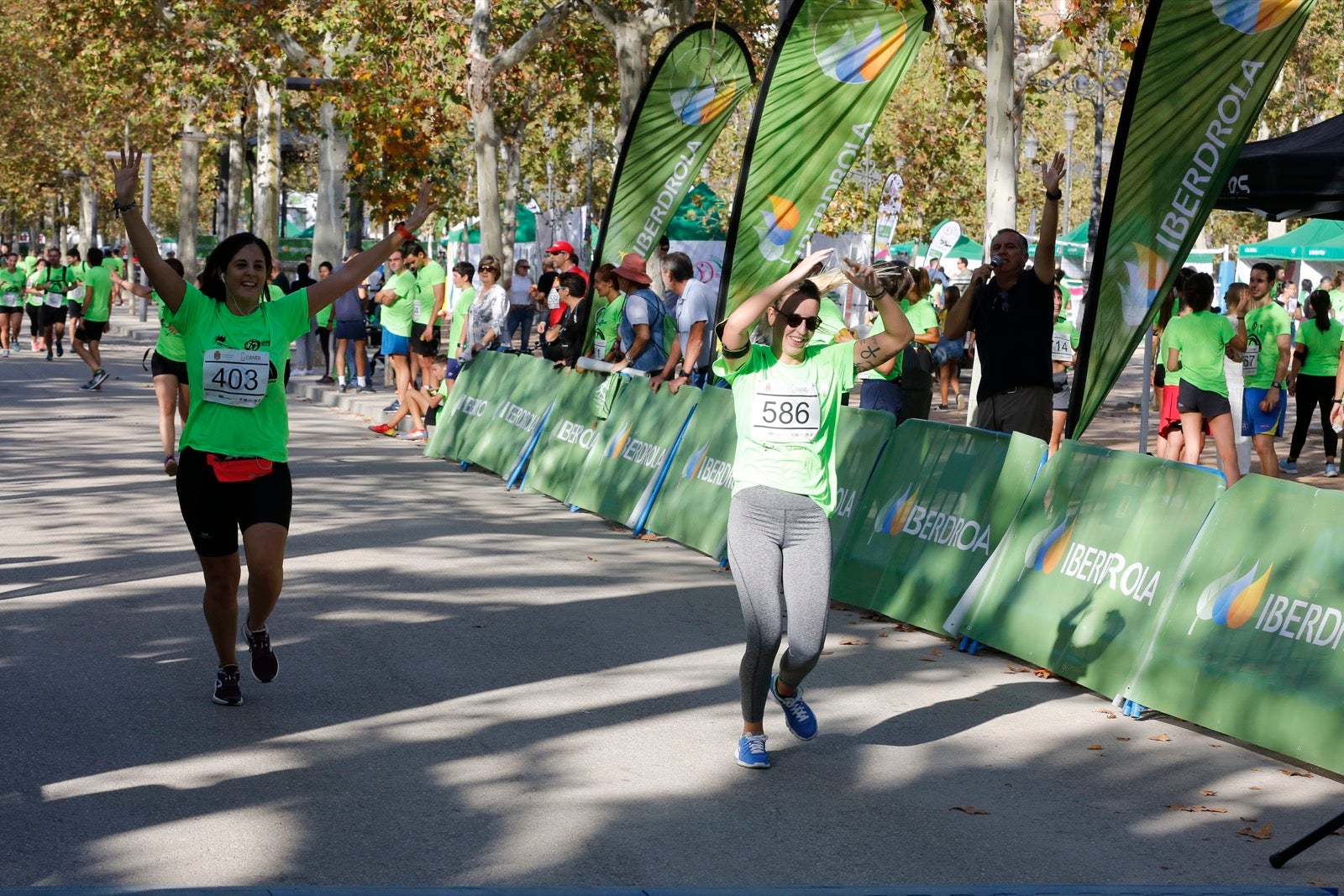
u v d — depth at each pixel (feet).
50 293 90.17
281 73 94.63
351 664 21.84
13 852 14.21
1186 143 25.20
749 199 35.86
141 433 51.39
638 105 42.78
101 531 32.30
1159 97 25.25
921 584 25.34
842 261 17.35
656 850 14.84
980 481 24.99
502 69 70.23
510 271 122.72
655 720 19.48
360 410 62.90
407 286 52.85
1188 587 20.06
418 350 53.67
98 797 15.89
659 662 22.53
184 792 16.15
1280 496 19.17
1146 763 18.21
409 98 80.43
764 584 17.21
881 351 17.49
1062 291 44.83
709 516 31.68
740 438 17.78
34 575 27.50
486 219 71.15
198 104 111.75
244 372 18.66
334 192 92.99
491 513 36.60
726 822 15.74
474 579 28.27
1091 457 22.80
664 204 43.29
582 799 16.30
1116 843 15.47
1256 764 18.28
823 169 35.65
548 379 42.34
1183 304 37.35
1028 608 22.91
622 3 72.74
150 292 39.01
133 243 18.47
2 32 158.51
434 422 56.39
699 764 17.71
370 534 33.06
